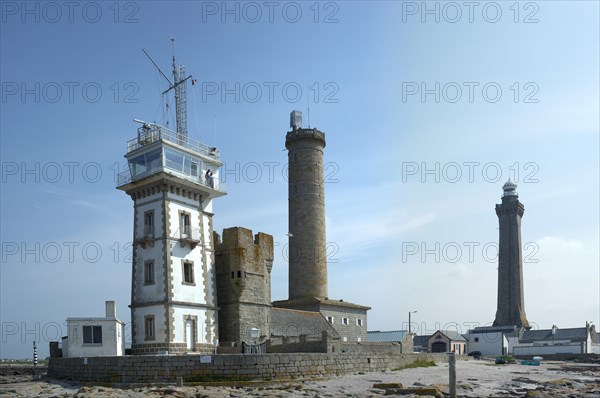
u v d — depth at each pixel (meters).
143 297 59.94
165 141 61.03
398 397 40.34
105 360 49.88
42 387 47.31
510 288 181.88
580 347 128.62
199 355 47.81
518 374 64.94
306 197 93.12
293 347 62.41
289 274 92.19
